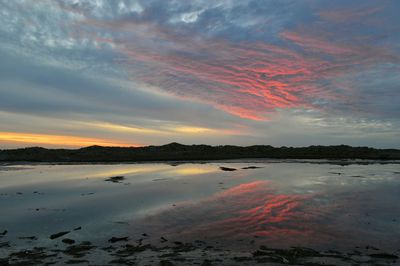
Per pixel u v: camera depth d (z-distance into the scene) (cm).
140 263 823
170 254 895
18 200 1720
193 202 1603
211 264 804
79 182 2400
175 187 2081
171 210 1441
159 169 3456
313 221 1242
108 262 837
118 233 1123
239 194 1811
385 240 1014
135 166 3966
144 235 1097
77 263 833
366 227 1157
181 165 4084
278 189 1975
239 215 1345
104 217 1341
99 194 1873
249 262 818
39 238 1079
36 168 3753
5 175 2950
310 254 886
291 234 1087
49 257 887
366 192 1848
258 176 2688
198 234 1099
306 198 1680
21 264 830
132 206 1536
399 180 2375
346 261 825
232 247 962
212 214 1364
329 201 1602
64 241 1040
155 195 1806
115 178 2620
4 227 1217
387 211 1388
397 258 851
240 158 5391
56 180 2531
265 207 1482
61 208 1516
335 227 1161
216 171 3167
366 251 913
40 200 1716
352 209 1429
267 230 1135
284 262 814
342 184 2173
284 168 3503
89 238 1075
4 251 948
